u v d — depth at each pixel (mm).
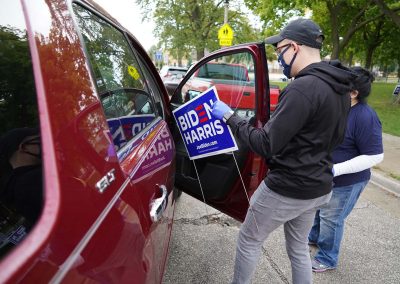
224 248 2914
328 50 21781
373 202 4078
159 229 1543
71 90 959
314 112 1510
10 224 763
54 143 815
